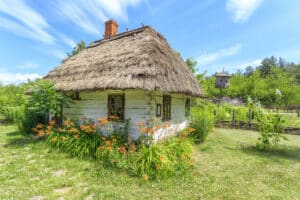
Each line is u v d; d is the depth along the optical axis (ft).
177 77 21.99
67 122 21.24
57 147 19.61
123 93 20.39
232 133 33.55
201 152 21.21
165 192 11.61
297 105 89.81
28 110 28.68
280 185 13.24
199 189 12.16
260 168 16.51
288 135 32.42
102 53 26.50
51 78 28.14
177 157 16.39
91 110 23.36
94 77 21.15
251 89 92.84
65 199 10.57
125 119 20.13
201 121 28.22
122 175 13.78
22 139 24.30
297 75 189.06
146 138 17.76
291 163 17.98
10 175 13.39
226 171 15.65
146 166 14.01
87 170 14.66
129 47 23.38
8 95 46.52
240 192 11.96
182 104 29.84
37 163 15.97
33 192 11.12
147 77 16.83
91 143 18.15
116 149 16.49
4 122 38.09
